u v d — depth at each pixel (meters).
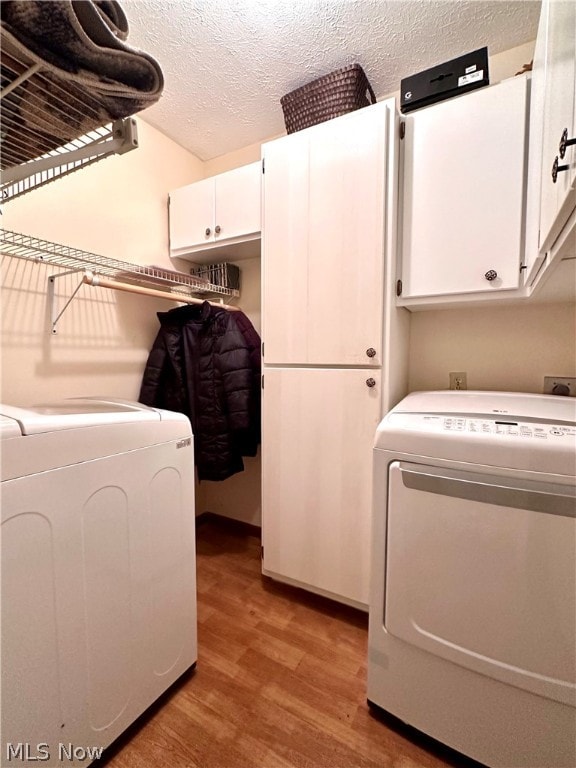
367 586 1.36
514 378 1.47
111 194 1.67
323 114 1.44
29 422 0.71
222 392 1.78
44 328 1.43
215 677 1.14
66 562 0.77
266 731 0.97
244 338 1.78
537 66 0.96
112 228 1.68
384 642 0.97
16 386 1.35
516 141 1.14
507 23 1.28
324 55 1.43
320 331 1.40
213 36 1.33
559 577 0.74
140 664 0.95
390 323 1.30
